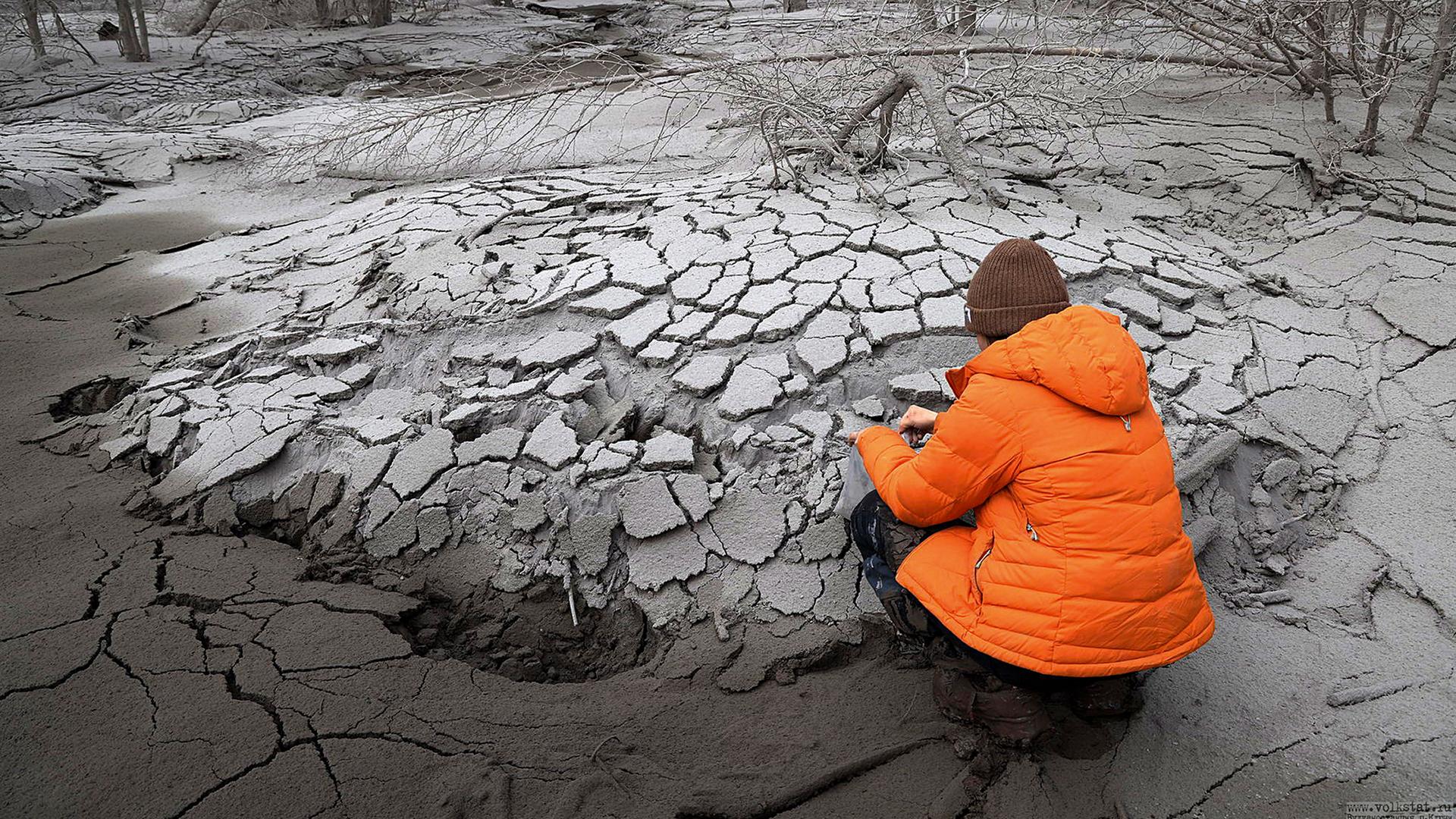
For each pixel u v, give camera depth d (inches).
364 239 229.9
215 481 146.4
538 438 143.3
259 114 424.5
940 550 99.1
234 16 629.9
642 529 130.8
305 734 103.7
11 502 144.8
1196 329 163.3
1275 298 174.4
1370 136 226.7
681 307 166.4
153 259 243.4
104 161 331.3
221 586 127.4
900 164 228.4
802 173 226.7
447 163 296.4
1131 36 256.7
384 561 134.6
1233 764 99.7
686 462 136.2
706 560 128.1
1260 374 152.1
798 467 135.8
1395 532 127.7
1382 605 118.5
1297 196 214.5
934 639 105.7
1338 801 95.0
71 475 152.4
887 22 257.6
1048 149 247.8
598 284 175.0
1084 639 88.4
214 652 115.3
